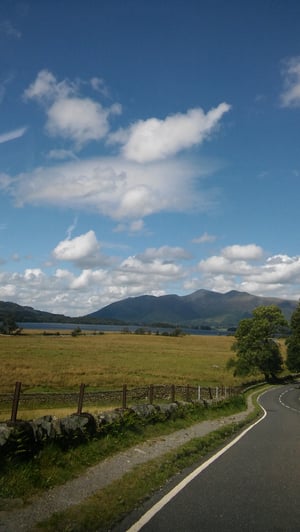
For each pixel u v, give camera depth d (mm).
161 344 130250
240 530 6148
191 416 20922
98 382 48438
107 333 189625
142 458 11219
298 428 20516
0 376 47781
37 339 126688
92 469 9719
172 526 6273
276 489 8500
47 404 28359
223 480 9133
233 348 80875
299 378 94000
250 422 22875
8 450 8625
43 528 6051
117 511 6852
